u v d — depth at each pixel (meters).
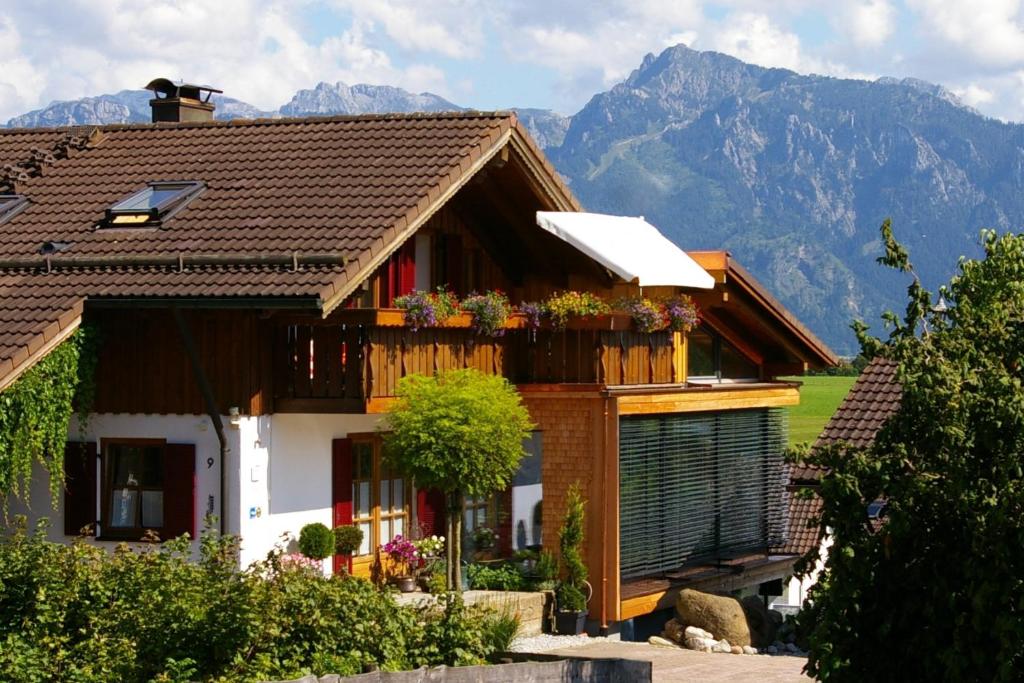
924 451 13.72
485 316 23.77
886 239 14.28
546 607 23.66
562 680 15.58
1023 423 12.98
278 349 21.91
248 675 14.01
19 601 15.02
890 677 14.04
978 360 13.73
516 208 25.80
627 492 24.64
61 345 21.05
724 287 27.83
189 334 21.25
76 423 22.09
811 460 13.95
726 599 24.95
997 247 14.27
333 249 20.97
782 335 29.64
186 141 25.41
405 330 22.39
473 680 14.59
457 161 22.92
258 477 21.48
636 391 24.55
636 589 24.69
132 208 23.17
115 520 22.03
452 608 16.28
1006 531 13.04
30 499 22.36
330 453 22.97
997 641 13.27
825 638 13.65
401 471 22.28
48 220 23.45
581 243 24.17
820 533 14.05
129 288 21.00
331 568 22.72
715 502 27.31
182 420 21.58
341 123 24.95
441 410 21.55
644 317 25.55
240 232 21.97
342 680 13.35
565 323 24.73
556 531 24.52
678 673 20.84
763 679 20.45
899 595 14.02
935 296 14.40
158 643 14.56
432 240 25.17
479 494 22.30
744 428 28.33
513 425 22.28
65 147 25.59
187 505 21.44
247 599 14.79
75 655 14.51
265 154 24.44
